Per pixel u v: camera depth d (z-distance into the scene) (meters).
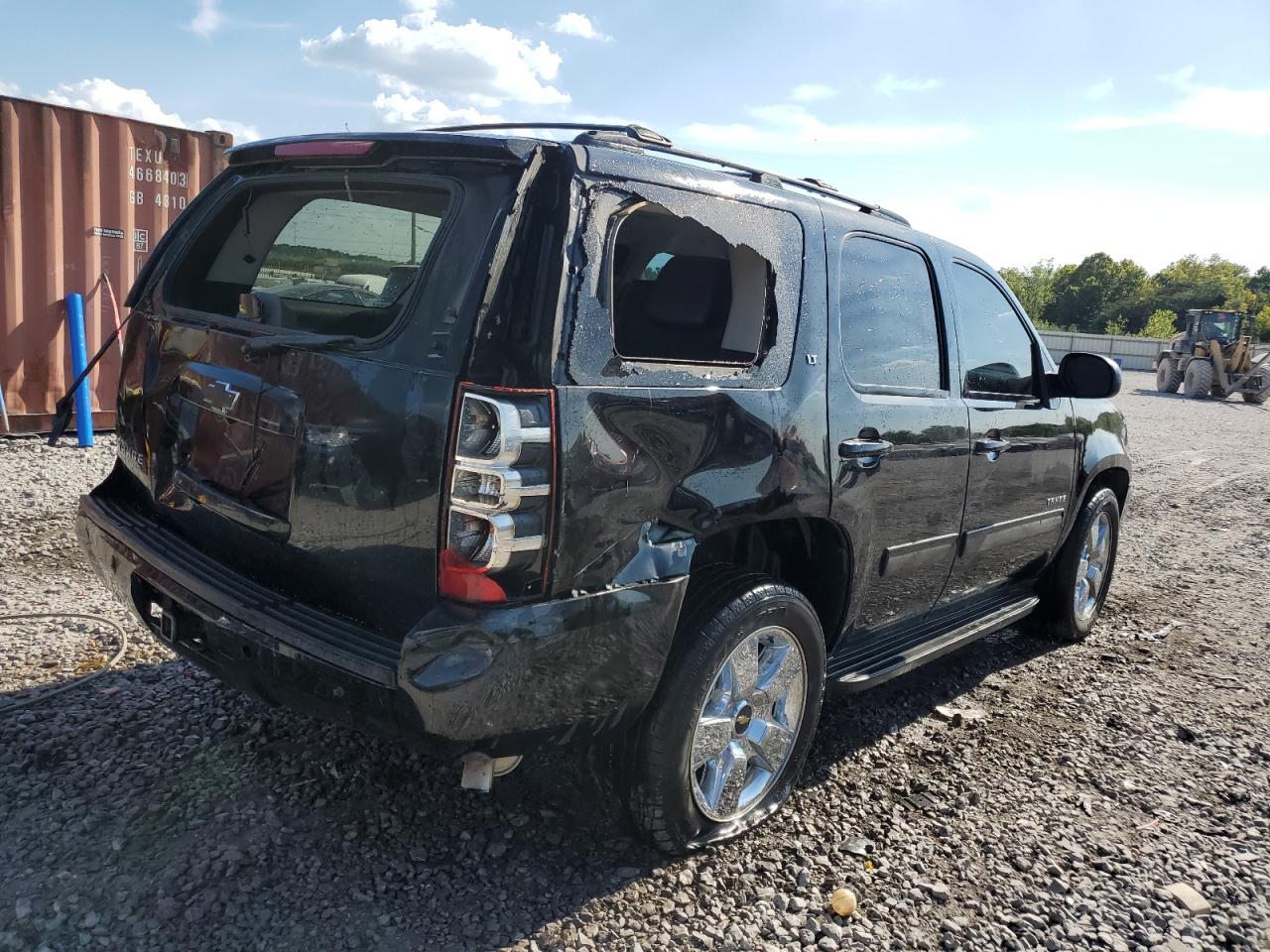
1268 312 84.44
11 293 7.44
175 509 2.93
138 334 3.17
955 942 2.63
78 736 3.18
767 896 2.73
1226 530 8.49
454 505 2.17
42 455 7.06
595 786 3.05
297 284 2.83
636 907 2.62
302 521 2.46
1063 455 4.56
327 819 2.85
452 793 3.05
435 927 2.46
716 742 2.81
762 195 2.93
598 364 2.32
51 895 2.42
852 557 3.18
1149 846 3.18
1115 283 104.81
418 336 2.27
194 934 2.34
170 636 2.73
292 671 2.34
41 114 7.46
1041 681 4.59
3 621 4.08
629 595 2.38
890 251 3.53
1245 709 4.39
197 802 2.87
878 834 3.12
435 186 2.42
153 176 8.22
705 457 2.58
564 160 2.31
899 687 4.38
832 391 3.04
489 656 2.16
